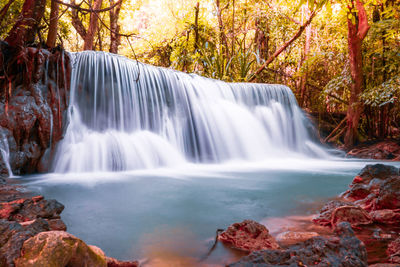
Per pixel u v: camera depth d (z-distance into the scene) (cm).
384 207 304
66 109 622
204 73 1338
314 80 1417
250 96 1069
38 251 150
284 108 1156
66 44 1294
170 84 838
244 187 461
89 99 669
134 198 376
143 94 764
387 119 1227
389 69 1080
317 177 579
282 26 1465
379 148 1052
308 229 266
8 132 538
